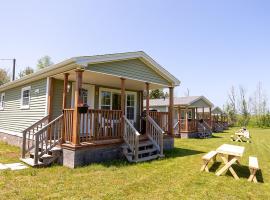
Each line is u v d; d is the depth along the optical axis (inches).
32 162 231.1
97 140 259.9
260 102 1715.1
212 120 961.5
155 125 323.9
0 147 363.3
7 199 137.9
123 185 172.6
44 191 153.9
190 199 149.0
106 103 402.3
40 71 295.7
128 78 306.0
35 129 319.6
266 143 553.9
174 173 215.3
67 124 251.8
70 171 210.1
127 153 268.4
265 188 178.9
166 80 385.1
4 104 472.1
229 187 177.9
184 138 641.0
